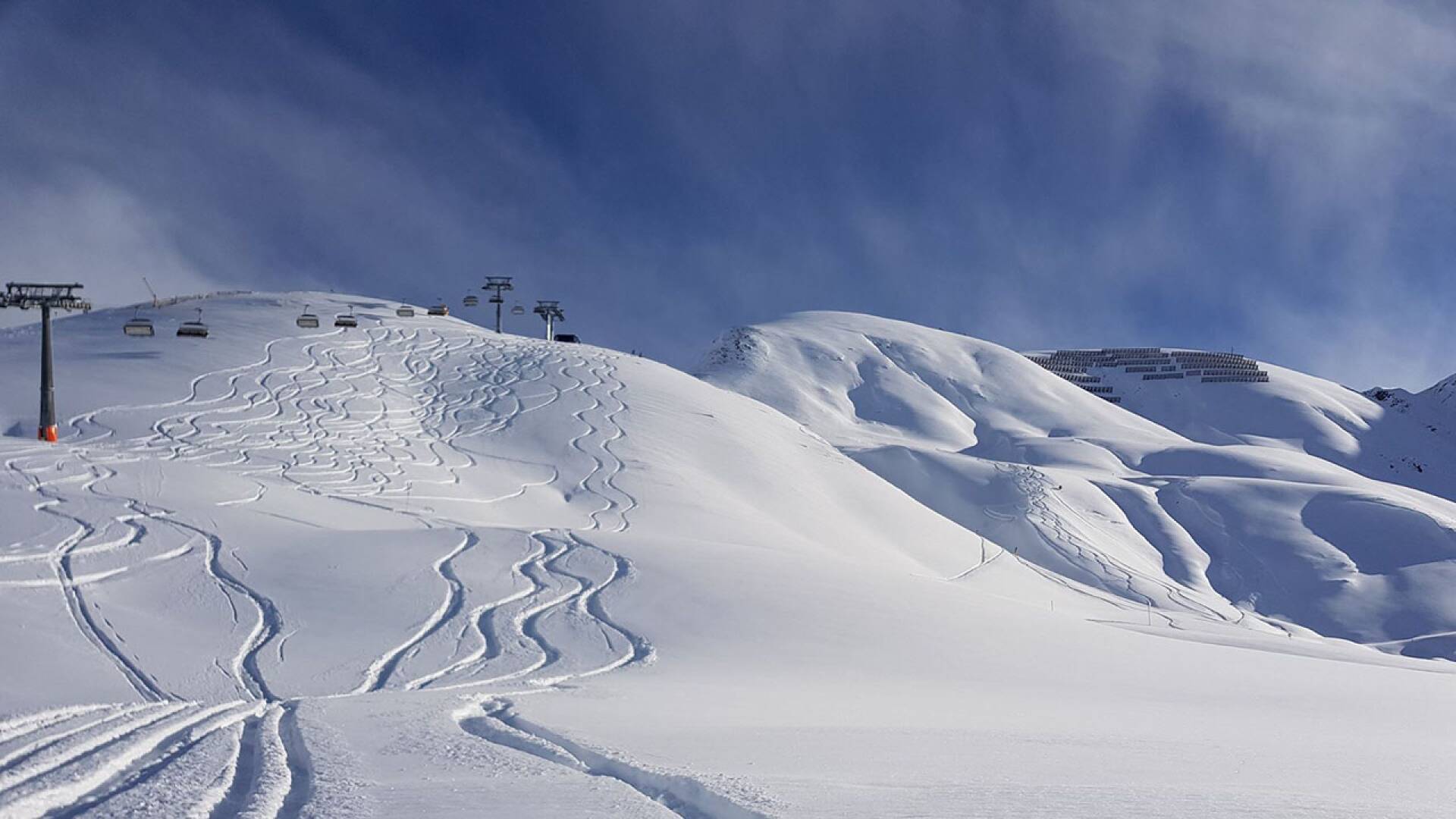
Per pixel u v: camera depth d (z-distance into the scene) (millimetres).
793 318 198625
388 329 69500
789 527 50656
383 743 9445
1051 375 176125
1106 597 63406
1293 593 80062
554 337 84312
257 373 56125
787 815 5945
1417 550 85125
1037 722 13977
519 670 20297
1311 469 117750
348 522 31844
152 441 43938
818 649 24062
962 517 86500
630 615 25062
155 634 20078
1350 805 6953
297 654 19953
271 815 6371
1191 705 19281
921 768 8297
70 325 64125
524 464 50469
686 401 65000
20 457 32719
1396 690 26234
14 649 17750
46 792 7180
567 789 7082
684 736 10320
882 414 151250
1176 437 157375
